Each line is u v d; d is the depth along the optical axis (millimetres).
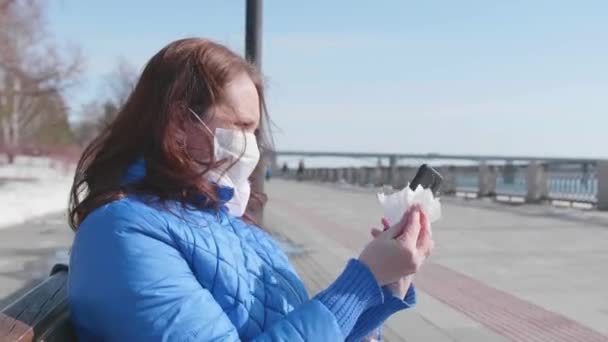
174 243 1443
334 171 39531
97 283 1367
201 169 1546
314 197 22469
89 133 37469
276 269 1665
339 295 1460
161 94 1561
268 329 1413
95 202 1498
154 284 1354
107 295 1353
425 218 1629
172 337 1323
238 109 1596
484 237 11000
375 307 1693
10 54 21328
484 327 5434
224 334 1373
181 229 1459
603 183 14688
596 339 5145
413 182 1889
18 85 23062
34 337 1393
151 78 1598
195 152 1570
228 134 1569
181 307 1353
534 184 17250
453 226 12516
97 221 1426
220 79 1577
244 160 1594
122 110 1627
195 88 1561
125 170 1571
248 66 1688
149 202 1474
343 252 9359
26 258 8703
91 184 1606
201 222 1518
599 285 7133
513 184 18453
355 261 1528
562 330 5371
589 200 15273
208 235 1509
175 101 1549
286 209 16797
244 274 1535
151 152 1556
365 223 13422
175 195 1518
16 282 7004
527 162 17906
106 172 1577
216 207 1586
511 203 17422
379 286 1501
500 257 8953
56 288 1868
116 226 1403
